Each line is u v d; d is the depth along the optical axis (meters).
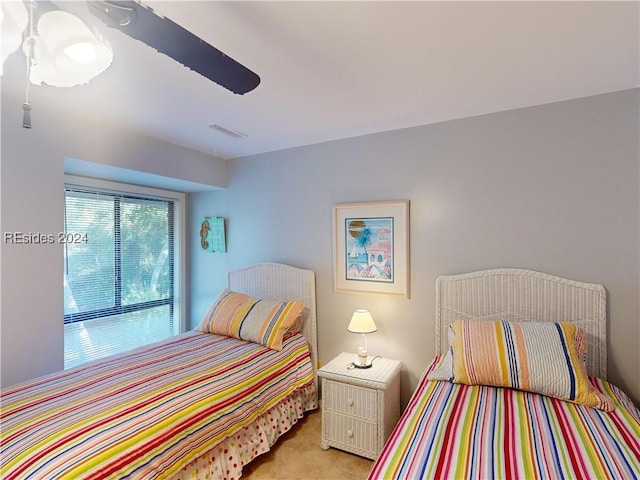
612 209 1.94
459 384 1.81
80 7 1.16
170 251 3.62
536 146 2.12
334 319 2.84
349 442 2.21
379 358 2.57
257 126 2.46
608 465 1.14
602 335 1.93
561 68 1.65
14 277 1.94
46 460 1.25
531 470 1.11
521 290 2.14
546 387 1.63
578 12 1.23
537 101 2.05
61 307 2.14
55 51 0.93
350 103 2.06
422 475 1.11
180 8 1.19
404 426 1.44
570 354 1.71
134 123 2.37
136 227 3.27
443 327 2.36
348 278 2.75
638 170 1.87
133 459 1.39
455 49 1.47
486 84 1.82
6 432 1.39
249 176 3.28
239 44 1.42
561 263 2.06
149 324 3.40
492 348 1.81
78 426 1.44
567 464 1.14
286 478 1.99
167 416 1.60
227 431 1.84
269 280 3.10
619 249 1.92
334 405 2.26
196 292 3.69
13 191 1.93
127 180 2.97
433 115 2.27
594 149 1.97
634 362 1.89
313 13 1.22
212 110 2.15
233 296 2.97
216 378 1.99
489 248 2.26
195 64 1.12
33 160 2.00
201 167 3.14
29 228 1.99
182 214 3.65
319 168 2.89
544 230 2.10
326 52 1.49
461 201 2.34
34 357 2.02
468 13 1.23
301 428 2.53
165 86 1.81
